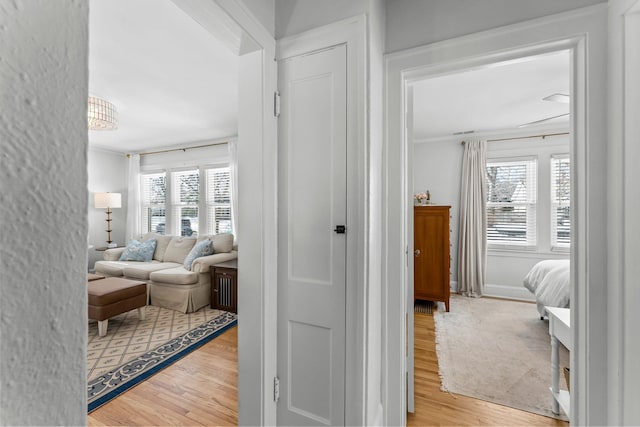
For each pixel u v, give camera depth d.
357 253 1.29
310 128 1.38
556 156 3.95
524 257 4.13
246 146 1.37
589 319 1.17
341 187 1.33
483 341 2.85
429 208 3.76
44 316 0.25
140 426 1.73
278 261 1.45
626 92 1.06
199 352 2.59
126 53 2.21
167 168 5.46
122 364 2.38
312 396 1.39
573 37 1.19
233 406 1.89
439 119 3.72
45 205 0.24
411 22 1.50
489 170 4.36
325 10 1.35
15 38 0.23
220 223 5.02
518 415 1.83
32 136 0.24
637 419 1.04
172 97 3.08
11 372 0.23
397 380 1.57
